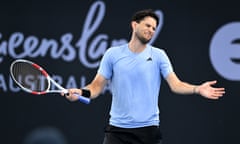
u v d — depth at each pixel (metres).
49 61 25.44
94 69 25.44
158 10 25.38
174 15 25.39
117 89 14.20
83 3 25.36
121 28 25.34
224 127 25.53
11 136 25.47
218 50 25.42
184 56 25.47
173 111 25.52
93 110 25.48
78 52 25.42
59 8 25.39
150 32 13.91
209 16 25.38
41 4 25.41
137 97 14.06
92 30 25.41
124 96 14.09
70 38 25.39
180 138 25.48
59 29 25.41
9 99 25.52
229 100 25.48
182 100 25.52
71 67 25.42
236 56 25.44
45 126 25.48
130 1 25.33
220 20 25.39
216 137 25.52
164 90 25.52
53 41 25.42
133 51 14.17
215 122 25.53
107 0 25.36
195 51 25.44
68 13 25.38
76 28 25.39
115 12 25.34
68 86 25.42
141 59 14.08
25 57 25.47
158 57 14.24
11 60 25.45
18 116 25.50
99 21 25.38
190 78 25.47
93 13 25.38
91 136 25.48
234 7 25.38
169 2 25.36
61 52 25.41
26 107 25.48
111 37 25.38
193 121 25.50
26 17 25.48
